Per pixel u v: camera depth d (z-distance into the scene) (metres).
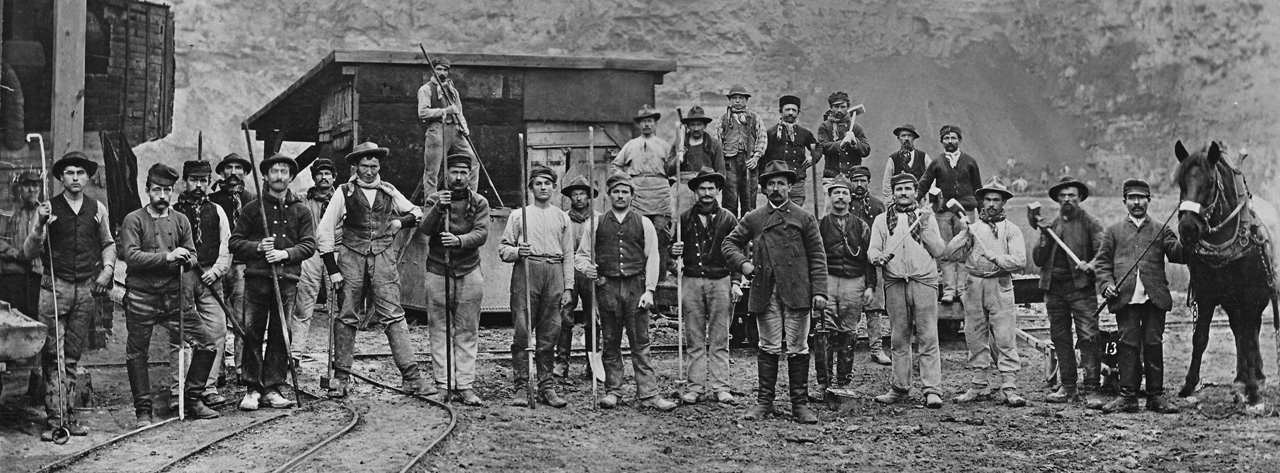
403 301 15.20
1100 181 35.41
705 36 34.97
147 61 17.09
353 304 10.12
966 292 10.67
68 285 8.72
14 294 9.10
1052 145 35.78
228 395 10.14
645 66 16.52
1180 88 35.06
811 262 9.49
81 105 10.71
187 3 29.39
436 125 14.23
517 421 9.23
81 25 10.76
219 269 9.27
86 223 8.85
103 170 13.89
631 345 9.96
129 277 9.02
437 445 8.16
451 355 10.19
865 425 9.44
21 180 9.68
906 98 35.66
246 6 30.23
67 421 8.56
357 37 31.84
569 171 16.20
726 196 13.91
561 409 9.80
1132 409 10.02
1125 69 36.03
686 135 13.80
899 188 10.26
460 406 9.73
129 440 8.34
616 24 34.47
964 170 13.05
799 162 14.30
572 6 34.16
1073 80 36.66
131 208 14.01
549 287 9.99
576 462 7.98
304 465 7.58
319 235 9.88
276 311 9.64
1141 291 9.98
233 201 10.49
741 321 13.48
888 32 36.25
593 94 16.38
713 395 10.31
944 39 36.66
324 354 12.54
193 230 9.49
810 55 35.56
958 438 8.99
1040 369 12.48
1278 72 33.16
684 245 10.28
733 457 8.24
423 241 14.35
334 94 17.62
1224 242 10.01
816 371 11.03
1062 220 10.61
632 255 9.91
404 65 15.80
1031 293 14.23
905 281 10.31
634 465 7.96
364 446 8.16
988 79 36.47
